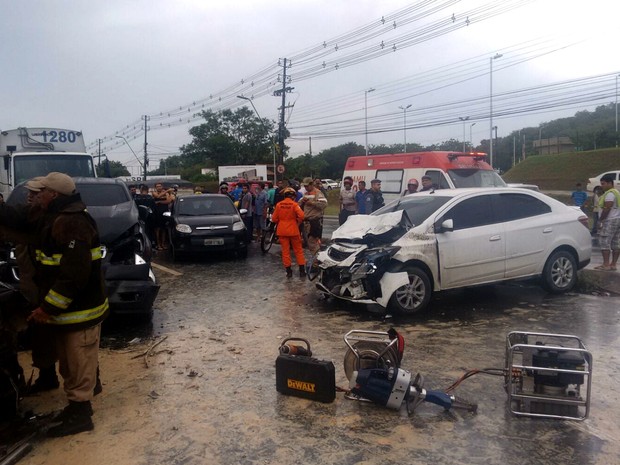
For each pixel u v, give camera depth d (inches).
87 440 156.3
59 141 575.8
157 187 590.6
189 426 164.1
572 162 2219.5
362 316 287.1
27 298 173.5
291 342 243.6
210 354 230.4
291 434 158.2
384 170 666.8
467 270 299.9
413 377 197.5
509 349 171.2
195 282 394.9
